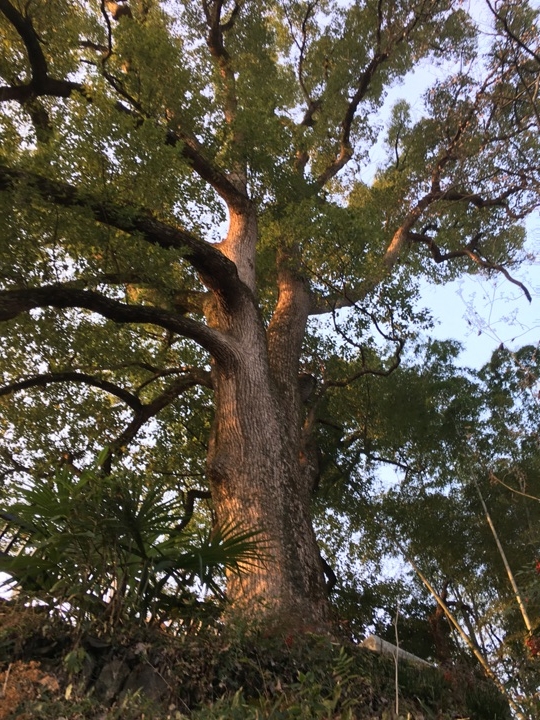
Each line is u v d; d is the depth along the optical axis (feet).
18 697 12.01
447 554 45.62
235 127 37.65
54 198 29.17
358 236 35.32
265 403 31.45
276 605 20.52
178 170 32.01
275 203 40.86
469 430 42.39
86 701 12.51
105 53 43.39
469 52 36.22
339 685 14.14
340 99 50.44
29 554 15.02
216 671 15.30
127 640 14.65
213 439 31.12
